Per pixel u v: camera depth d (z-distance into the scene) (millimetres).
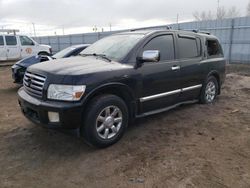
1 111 5660
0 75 11953
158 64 4402
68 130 3463
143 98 4199
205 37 5762
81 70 3525
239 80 9484
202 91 5754
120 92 3914
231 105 6051
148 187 2803
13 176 3047
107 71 3652
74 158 3447
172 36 4852
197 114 5297
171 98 4797
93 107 3482
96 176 3025
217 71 6035
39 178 3004
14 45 15602
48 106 3338
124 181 2918
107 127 3705
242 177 2967
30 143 3914
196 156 3469
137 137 4113
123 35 4812
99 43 4980
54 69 3596
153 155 3508
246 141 3971
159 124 4703
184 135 4207
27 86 3881
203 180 2910
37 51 16609
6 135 4230
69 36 26750
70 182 2920
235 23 15906
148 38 4352
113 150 3668
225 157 3445
